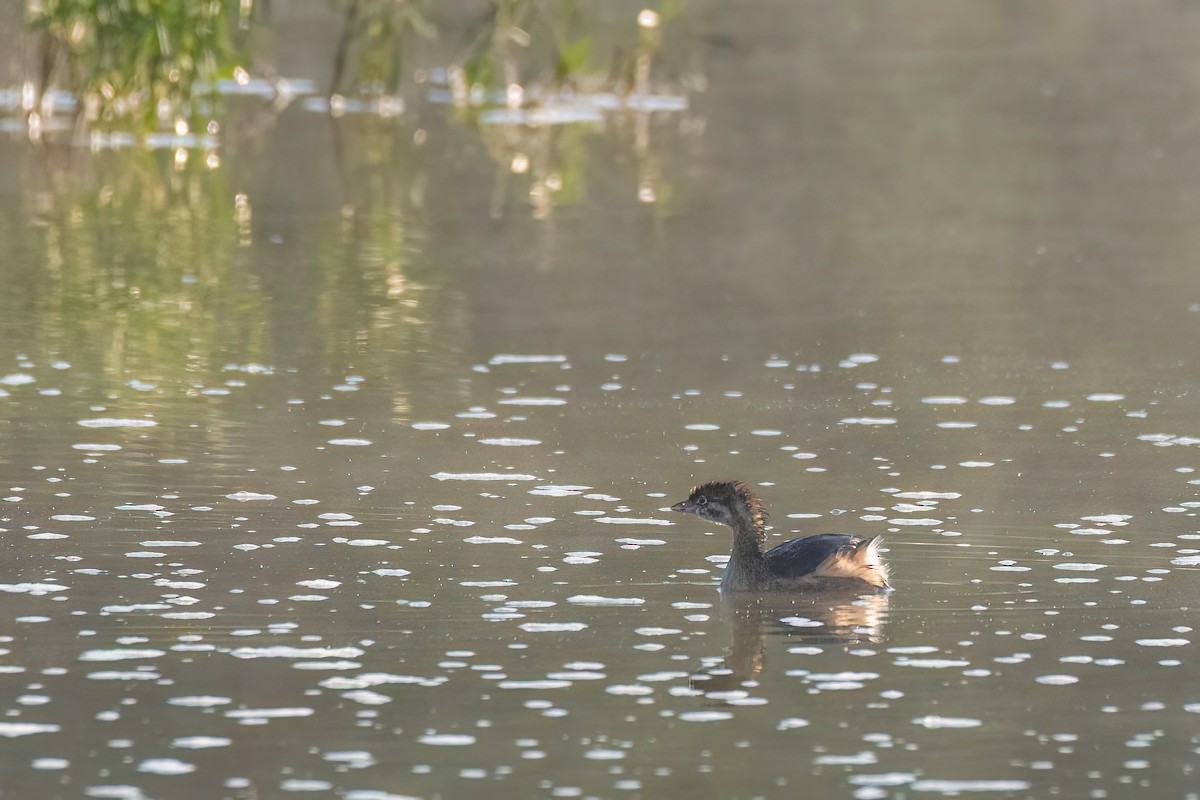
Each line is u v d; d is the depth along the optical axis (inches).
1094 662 423.5
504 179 1179.3
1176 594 471.8
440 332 794.8
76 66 1291.8
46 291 856.9
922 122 1374.3
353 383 706.8
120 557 498.0
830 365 742.5
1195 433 636.1
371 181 1167.6
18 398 673.6
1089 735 381.7
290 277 898.7
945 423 653.3
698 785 357.4
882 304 853.8
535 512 546.9
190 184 1149.1
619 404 681.6
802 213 1074.1
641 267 934.4
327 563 494.9
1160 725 386.3
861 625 450.9
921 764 367.2
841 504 555.8
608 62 1563.7
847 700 401.1
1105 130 1337.4
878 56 1692.9
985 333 797.2
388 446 620.1
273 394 688.4
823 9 1974.7
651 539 522.9
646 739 379.2
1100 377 718.5
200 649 428.1
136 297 850.1
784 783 358.0
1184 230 1019.3
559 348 769.6
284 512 542.9
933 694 404.5
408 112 1427.2
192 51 1245.7
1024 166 1214.3
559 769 364.2
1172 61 1652.3
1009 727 385.7
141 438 623.5
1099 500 557.0
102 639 434.3
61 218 1037.2
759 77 1585.9
